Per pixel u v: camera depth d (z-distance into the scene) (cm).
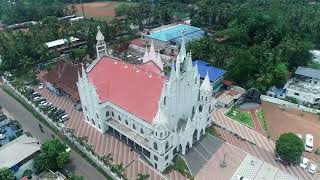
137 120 9069
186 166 9069
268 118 11744
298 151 8969
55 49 17462
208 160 9412
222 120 11544
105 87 10175
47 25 19788
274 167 9200
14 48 15875
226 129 10906
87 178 8956
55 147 9119
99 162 9400
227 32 17688
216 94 13150
